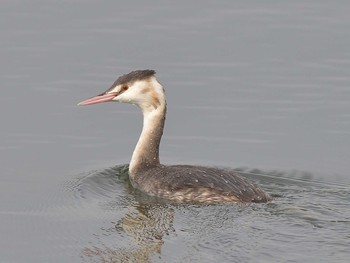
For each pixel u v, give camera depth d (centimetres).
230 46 2308
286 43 2323
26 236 1457
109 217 1519
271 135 1920
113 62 2217
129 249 1388
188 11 2503
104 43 2314
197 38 2345
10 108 2017
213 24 2425
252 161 1805
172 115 2005
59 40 2333
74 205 1580
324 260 1293
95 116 2011
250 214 1454
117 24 2420
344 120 1977
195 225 1438
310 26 2414
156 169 1644
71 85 2112
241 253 1326
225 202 1499
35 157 1817
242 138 1909
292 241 1355
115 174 1720
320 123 1966
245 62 2230
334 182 1681
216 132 1931
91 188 1655
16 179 1708
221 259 1312
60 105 2038
